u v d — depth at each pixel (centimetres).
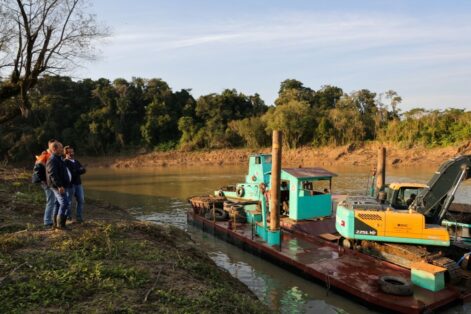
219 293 635
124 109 6925
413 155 4775
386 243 1031
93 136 6675
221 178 3878
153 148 6781
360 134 5666
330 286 927
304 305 887
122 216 1377
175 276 678
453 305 832
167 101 7412
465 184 2828
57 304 512
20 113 1778
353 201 1094
